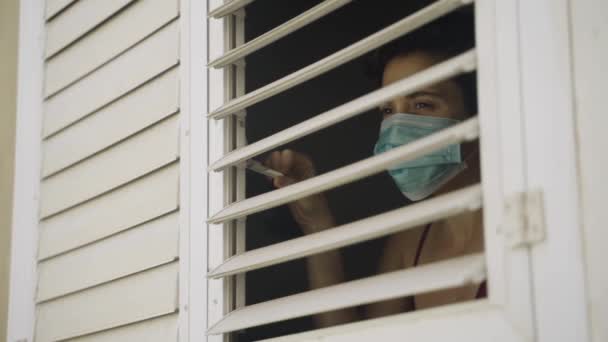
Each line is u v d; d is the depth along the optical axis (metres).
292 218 3.40
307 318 3.43
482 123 2.12
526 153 2.04
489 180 2.09
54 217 3.37
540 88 2.05
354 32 3.76
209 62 2.88
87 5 3.41
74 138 3.34
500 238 2.05
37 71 3.57
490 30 2.15
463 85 2.90
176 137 2.94
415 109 2.88
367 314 3.14
